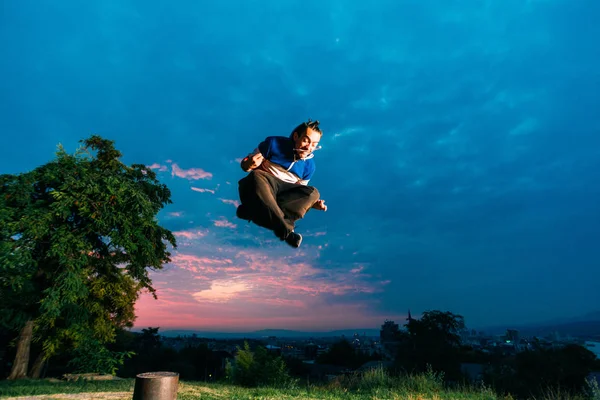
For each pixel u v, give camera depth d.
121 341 32.97
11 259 14.51
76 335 16.50
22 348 17.02
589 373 28.66
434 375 12.94
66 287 15.39
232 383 14.99
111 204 16.50
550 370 28.83
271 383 14.31
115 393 10.00
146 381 3.71
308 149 2.25
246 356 15.38
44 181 16.94
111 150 20.16
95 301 18.81
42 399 9.02
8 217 14.74
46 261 16.86
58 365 25.25
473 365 45.47
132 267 18.84
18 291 15.73
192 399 9.25
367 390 11.54
